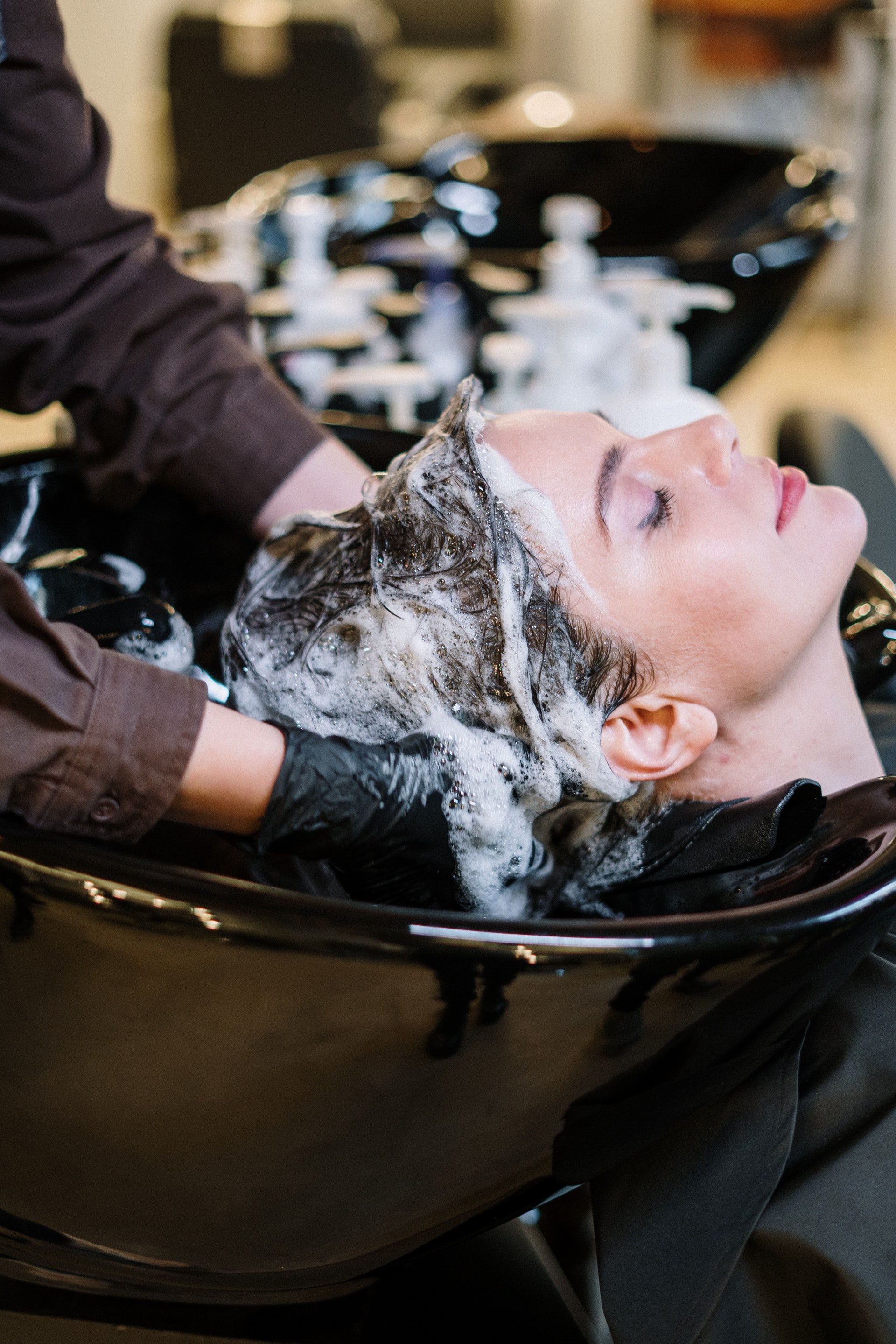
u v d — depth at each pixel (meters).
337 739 0.56
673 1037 0.50
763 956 0.49
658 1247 0.57
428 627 0.62
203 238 1.35
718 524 0.65
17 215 0.73
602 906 0.67
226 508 0.83
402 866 0.58
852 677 0.80
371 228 1.54
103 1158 0.52
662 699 0.65
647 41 3.60
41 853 0.47
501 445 0.66
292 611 0.68
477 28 3.68
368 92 2.45
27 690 0.49
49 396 0.81
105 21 3.28
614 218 1.76
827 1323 0.54
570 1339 0.71
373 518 0.66
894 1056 0.58
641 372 1.04
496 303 1.20
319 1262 0.56
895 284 3.54
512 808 0.63
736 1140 0.57
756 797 0.63
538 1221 0.96
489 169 1.75
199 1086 0.49
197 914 0.45
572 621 0.63
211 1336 0.63
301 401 1.10
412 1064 0.48
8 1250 0.58
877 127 3.21
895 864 0.53
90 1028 0.48
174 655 0.69
